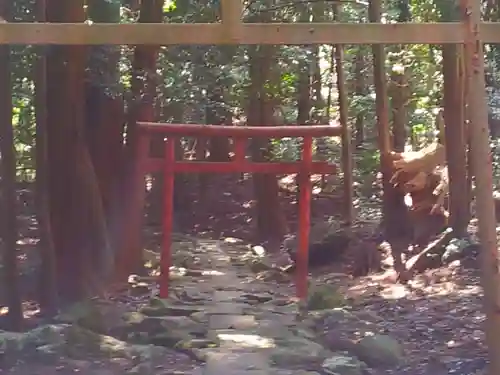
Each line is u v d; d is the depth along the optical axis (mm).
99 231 8891
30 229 11984
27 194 12984
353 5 15523
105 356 6102
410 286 10352
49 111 8258
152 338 6930
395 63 16078
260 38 4812
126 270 10109
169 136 9164
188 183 19516
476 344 7270
